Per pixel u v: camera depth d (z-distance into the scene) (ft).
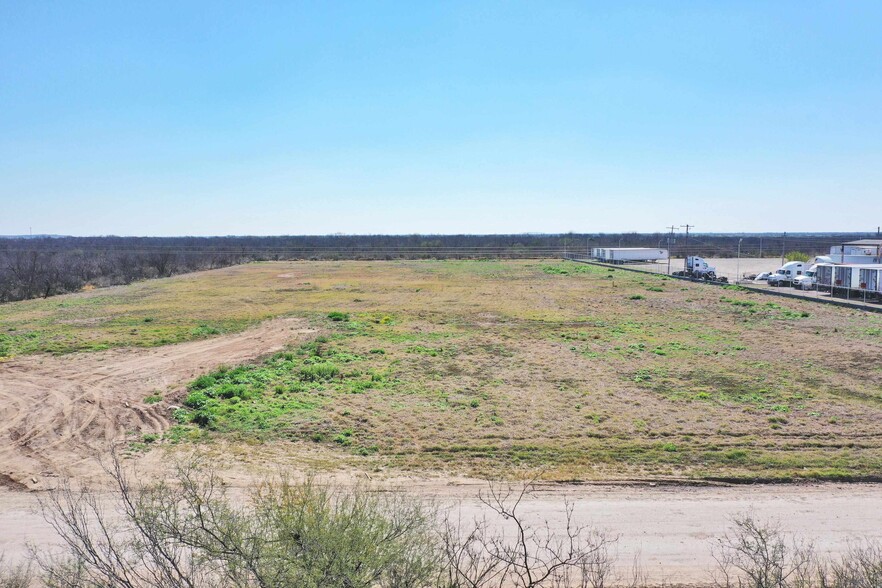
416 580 23.08
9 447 50.98
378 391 67.77
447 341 97.04
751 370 77.25
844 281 141.59
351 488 41.42
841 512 38.81
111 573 23.81
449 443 51.83
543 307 137.59
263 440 52.47
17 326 111.75
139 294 168.14
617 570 31.86
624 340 97.76
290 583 20.65
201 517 22.48
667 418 58.34
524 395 66.44
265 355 86.79
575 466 46.93
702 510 39.19
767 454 49.03
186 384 70.13
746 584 29.55
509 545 31.73
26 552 32.60
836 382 70.95
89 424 56.65
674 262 303.07
